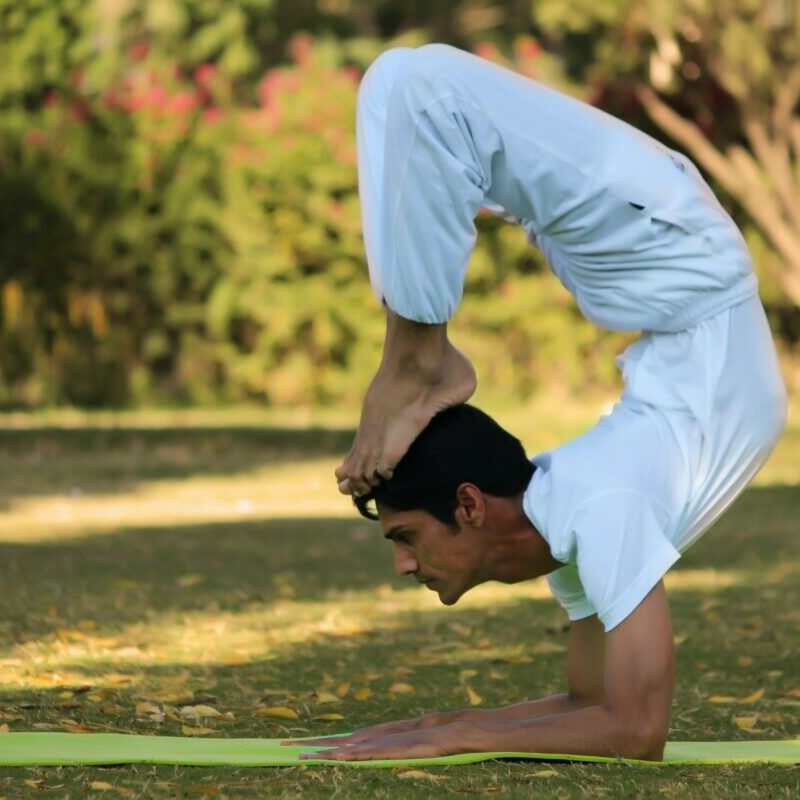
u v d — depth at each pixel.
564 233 7.59
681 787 6.86
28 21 31.36
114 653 10.58
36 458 23.91
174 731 8.27
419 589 13.84
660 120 30.84
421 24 47.81
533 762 7.32
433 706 9.18
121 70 37.50
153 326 31.09
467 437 7.42
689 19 29.41
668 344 7.63
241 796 6.66
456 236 7.31
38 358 30.95
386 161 7.31
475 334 31.33
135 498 19.91
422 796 6.65
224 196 30.80
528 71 32.94
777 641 11.41
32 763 7.21
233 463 23.91
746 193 30.47
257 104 38.84
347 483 7.49
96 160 30.44
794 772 7.29
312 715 8.88
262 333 31.14
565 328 31.33
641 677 7.13
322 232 30.66
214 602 12.75
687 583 14.20
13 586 13.16
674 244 7.49
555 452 7.51
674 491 7.31
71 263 30.61
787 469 22.89
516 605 13.09
